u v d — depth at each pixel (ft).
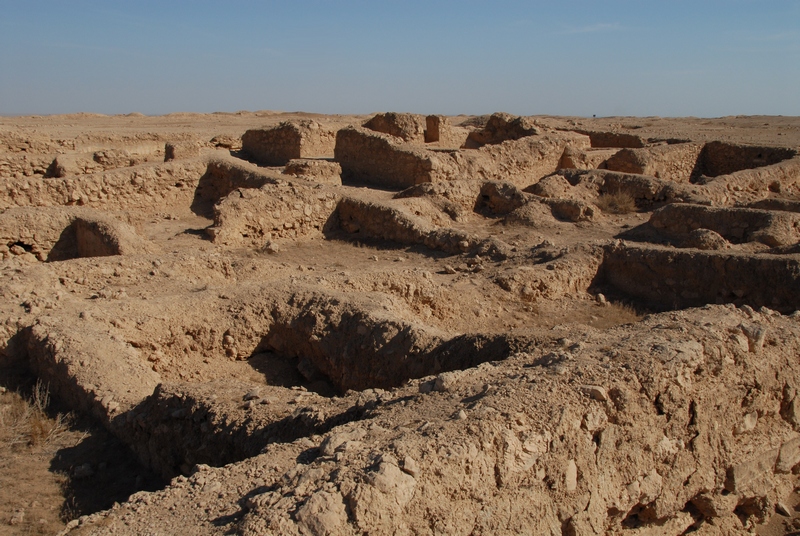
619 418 16.03
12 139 74.02
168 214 59.98
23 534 16.44
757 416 18.84
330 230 53.62
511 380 17.15
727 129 125.18
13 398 23.76
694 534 18.26
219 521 13.00
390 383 25.61
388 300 29.68
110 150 67.92
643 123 144.87
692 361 17.35
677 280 37.17
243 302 29.22
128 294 31.17
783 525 19.34
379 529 12.35
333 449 14.78
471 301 34.53
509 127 91.86
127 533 13.05
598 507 15.56
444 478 13.32
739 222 45.60
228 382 22.53
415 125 85.40
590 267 38.99
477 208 60.03
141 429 20.80
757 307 34.50
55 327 25.98
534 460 14.53
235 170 62.44
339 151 74.64
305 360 28.25
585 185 62.44
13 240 43.68
